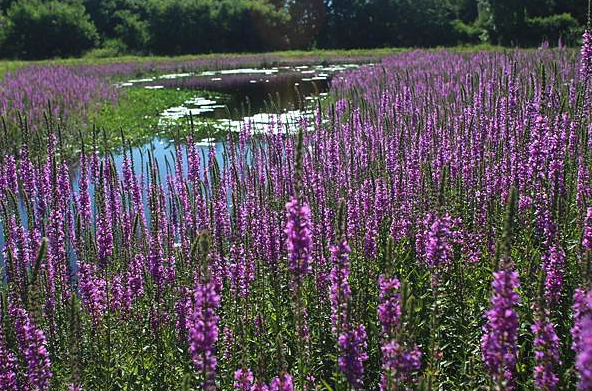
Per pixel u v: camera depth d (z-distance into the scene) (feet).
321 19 366.02
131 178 41.45
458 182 32.40
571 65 72.23
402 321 17.47
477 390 21.89
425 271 29.30
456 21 325.01
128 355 26.23
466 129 42.83
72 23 350.02
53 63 258.78
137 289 29.27
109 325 25.55
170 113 126.11
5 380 19.88
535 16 232.53
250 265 27.91
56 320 28.73
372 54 287.89
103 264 29.27
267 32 367.45
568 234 29.55
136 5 407.85
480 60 103.35
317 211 31.55
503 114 43.11
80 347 24.93
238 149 62.80
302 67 246.27
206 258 17.63
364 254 29.96
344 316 19.36
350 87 112.16
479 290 26.94
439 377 22.22
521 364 22.26
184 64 274.57
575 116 37.47
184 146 79.97
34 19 343.46
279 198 37.19
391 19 346.74
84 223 35.50
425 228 29.04
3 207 30.71
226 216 33.24
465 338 23.84
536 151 31.96
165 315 28.04
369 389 23.24
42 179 38.73
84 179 35.76
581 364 14.21
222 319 26.58
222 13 365.20
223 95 157.69
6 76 156.04
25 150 40.75
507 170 34.22
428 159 39.75
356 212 30.86
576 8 230.07
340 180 40.50
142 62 286.87
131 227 33.83
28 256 29.63
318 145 44.83
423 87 79.51
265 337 25.27
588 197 32.04
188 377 16.35
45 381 19.95
